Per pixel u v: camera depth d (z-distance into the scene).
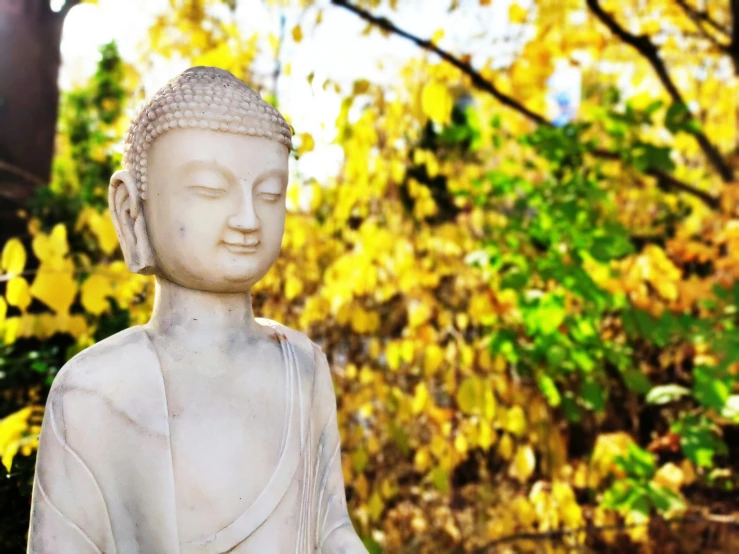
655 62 3.50
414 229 3.37
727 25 4.26
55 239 2.04
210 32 3.21
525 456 2.99
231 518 1.14
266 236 1.23
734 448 3.61
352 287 2.95
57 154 6.60
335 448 1.40
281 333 1.35
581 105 4.14
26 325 2.14
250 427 1.18
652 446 3.37
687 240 3.33
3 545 1.77
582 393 2.95
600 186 3.23
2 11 3.85
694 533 3.32
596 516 3.24
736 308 2.74
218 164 1.17
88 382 1.14
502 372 3.12
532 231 2.88
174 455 1.13
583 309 2.86
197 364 1.20
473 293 3.16
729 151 4.61
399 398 2.90
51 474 1.12
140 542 1.13
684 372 3.62
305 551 1.25
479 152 3.95
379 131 3.22
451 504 3.63
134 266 1.26
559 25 2.99
